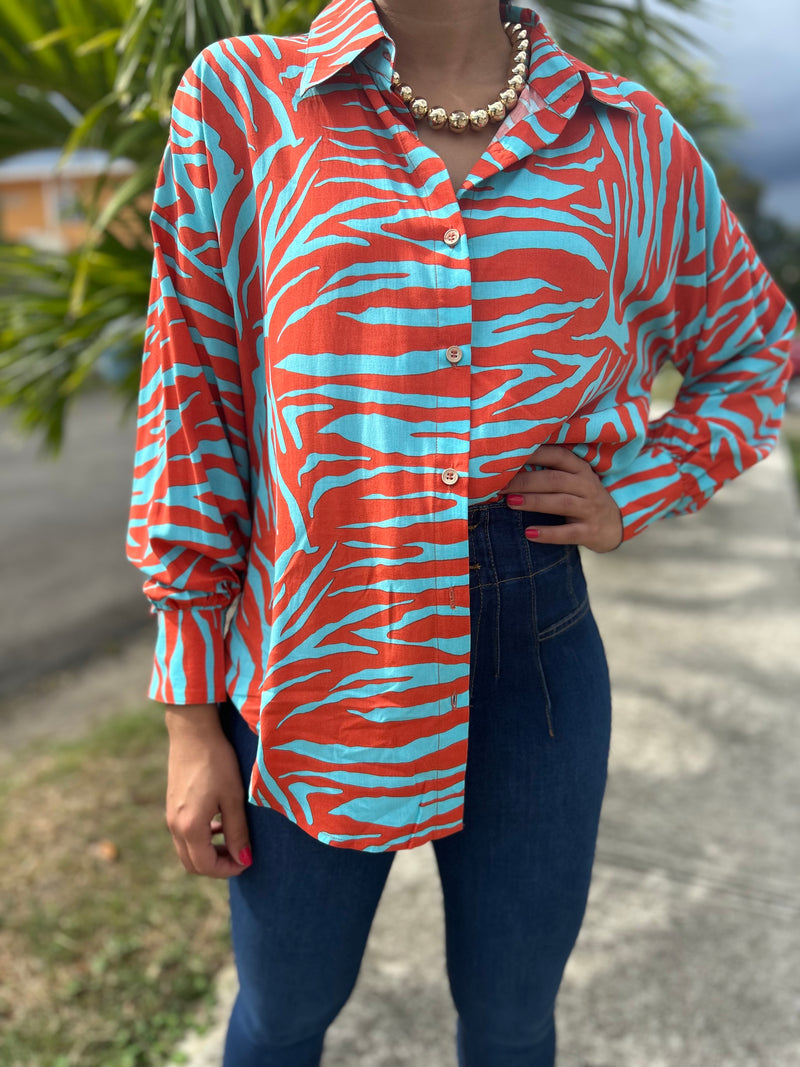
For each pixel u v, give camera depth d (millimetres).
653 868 1984
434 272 737
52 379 2410
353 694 790
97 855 2043
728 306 966
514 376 755
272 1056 953
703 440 986
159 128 1752
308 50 787
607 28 1965
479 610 817
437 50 782
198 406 831
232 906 922
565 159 777
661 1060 1487
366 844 805
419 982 1665
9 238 2299
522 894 878
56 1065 1471
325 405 750
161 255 817
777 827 2129
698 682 2939
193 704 866
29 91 2113
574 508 839
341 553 769
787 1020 1564
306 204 749
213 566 866
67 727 2840
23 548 5145
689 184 884
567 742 861
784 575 4141
